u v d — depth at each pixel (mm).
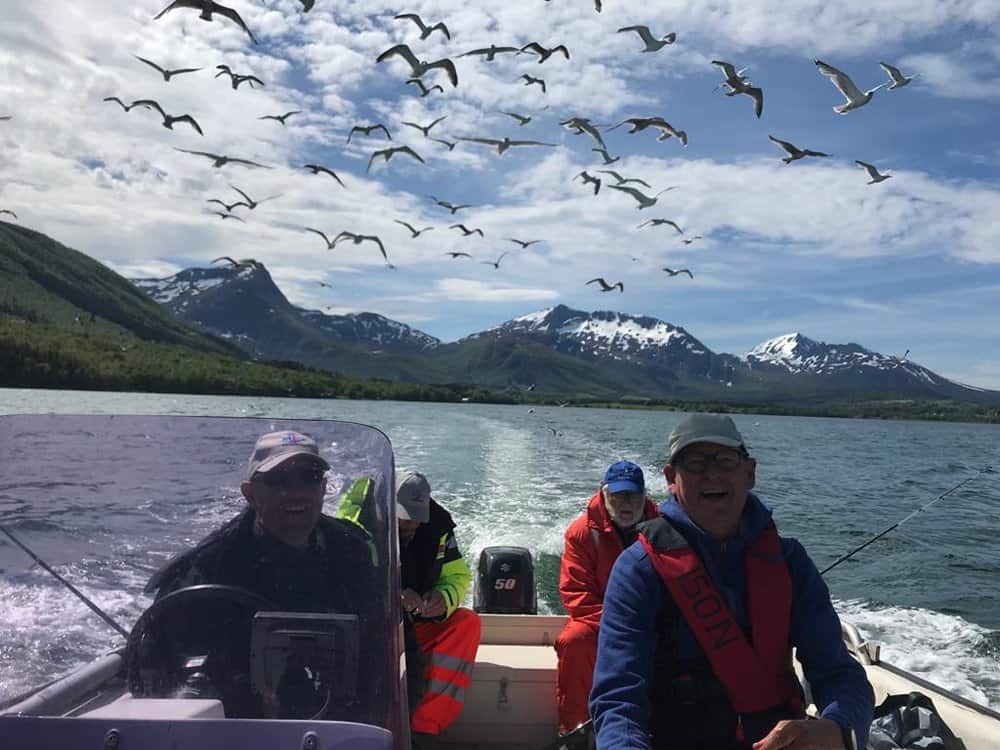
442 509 4223
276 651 2080
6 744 1794
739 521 2719
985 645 9680
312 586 2227
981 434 99875
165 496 2293
